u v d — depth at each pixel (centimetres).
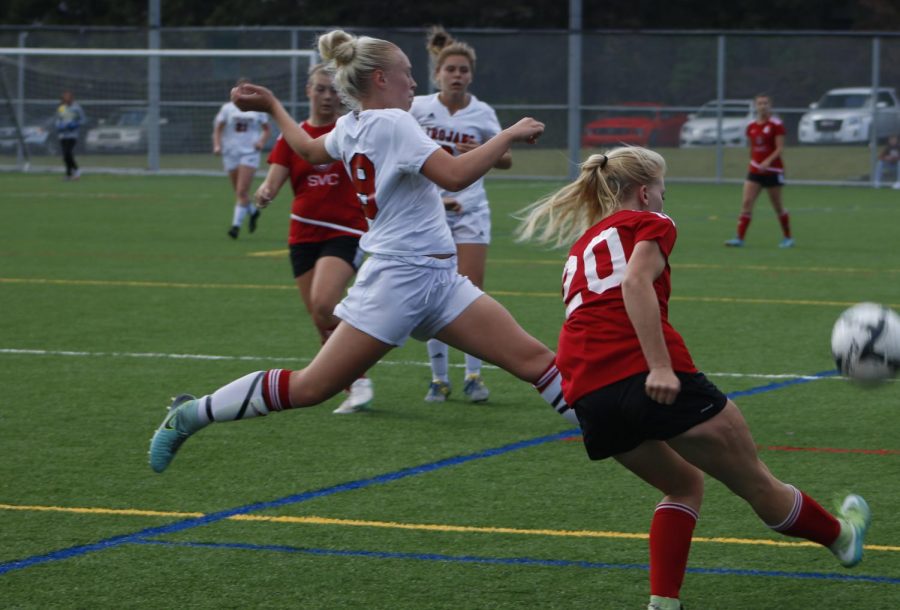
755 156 6069
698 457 1455
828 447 2359
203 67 11788
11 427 2519
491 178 11669
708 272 5134
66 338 3550
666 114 11338
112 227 6969
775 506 1507
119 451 2334
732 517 1923
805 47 11012
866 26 14762
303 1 15525
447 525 1883
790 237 6166
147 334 3622
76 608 1548
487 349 1911
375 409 2703
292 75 11638
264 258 5572
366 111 1869
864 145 10912
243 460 2272
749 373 3066
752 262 5497
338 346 1884
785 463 2245
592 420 1470
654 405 1423
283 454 2316
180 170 11906
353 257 2625
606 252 1494
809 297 4403
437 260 1898
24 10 16675
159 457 1898
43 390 2869
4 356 3281
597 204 1557
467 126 2830
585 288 1500
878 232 6906
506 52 11556
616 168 1531
